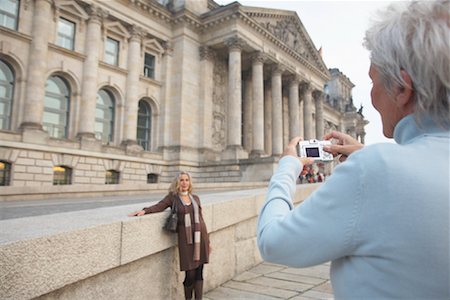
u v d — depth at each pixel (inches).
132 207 245.4
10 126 1233.4
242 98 2181.3
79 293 150.6
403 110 65.6
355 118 3713.1
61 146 1301.7
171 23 1818.4
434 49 55.5
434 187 50.6
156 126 1747.0
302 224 58.4
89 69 1444.4
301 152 93.1
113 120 1598.2
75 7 1423.5
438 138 57.7
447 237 48.6
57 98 1401.3
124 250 174.6
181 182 232.7
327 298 257.0
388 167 53.7
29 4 1288.1
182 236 222.8
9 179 1168.8
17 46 1243.2
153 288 208.7
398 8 64.9
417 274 49.4
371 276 53.5
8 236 126.8
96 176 1407.5
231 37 1761.8
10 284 114.2
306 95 2393.0
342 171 59.0
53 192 770.8
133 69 1624.0
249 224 354.3
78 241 144.4
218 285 289.3
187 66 1786.4
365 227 53.0
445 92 57.6
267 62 2038.6
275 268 346.3
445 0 59.4
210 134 1839.3
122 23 1614.2
